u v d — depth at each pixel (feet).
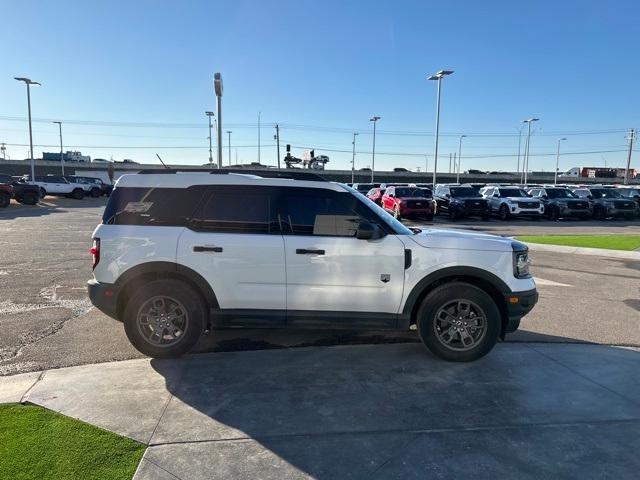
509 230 69.72
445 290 16.29
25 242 45.11
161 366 15.80
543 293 27.17
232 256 16.11
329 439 11.48
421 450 11.08
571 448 11.23
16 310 22.15
